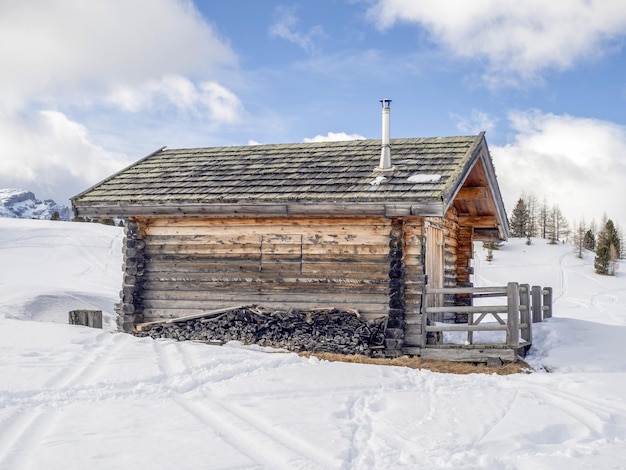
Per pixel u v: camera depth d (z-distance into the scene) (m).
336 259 13.99
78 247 54.06
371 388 9.69
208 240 15.02
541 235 129.38
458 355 12.92
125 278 15.32
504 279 68.50
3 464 5.97
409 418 7.86
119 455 6.26
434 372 11.32
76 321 15.25
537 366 12.62
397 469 5.91
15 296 24.00
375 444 6.73
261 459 6.19
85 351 12.14
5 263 47.56
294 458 6.11
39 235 56.91
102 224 69.38
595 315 39.03
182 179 15.84
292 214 13.72
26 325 14.30
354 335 13.27
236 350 12.76
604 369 12.08
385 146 14.35
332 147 16.58
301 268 14.23
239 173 15.64
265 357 11.87
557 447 6.66
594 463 6.05
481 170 16.03
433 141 15.76
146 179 16.28
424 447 6.59
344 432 7.13
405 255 13.56
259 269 14.52
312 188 13.95
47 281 42.34
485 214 18.50
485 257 83.25
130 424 7.43
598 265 74.38
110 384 9.62
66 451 6.38
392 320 13.27
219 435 6.98
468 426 7.45
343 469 5.89
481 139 15.20
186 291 15.08
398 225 13.50
